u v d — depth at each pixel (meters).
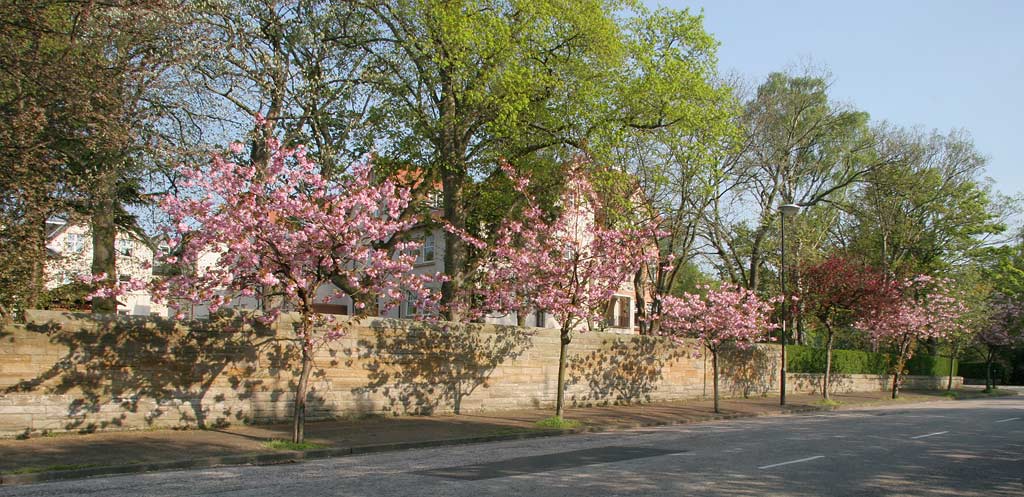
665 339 28.34
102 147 15.75
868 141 39.56
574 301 19.84
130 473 11.79
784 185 37.72
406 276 16.03
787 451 14.40
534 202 23.59
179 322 16.25
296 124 22.12
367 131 23.06
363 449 14.74
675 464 12.45
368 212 15.35
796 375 35.97
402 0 23.02
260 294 15.16
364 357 19.27
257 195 14.42
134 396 15.59
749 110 34.97
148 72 15.86
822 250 43.25
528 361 23.34
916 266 41.84
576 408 24.36
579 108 23.16
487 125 23.12
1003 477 11.40
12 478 10.72
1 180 12.56
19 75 12.98
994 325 44.41
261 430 16.34
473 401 21.70
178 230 13.70
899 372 37.16
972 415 25.92
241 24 20.19
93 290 17.97
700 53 26.08
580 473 11.40
